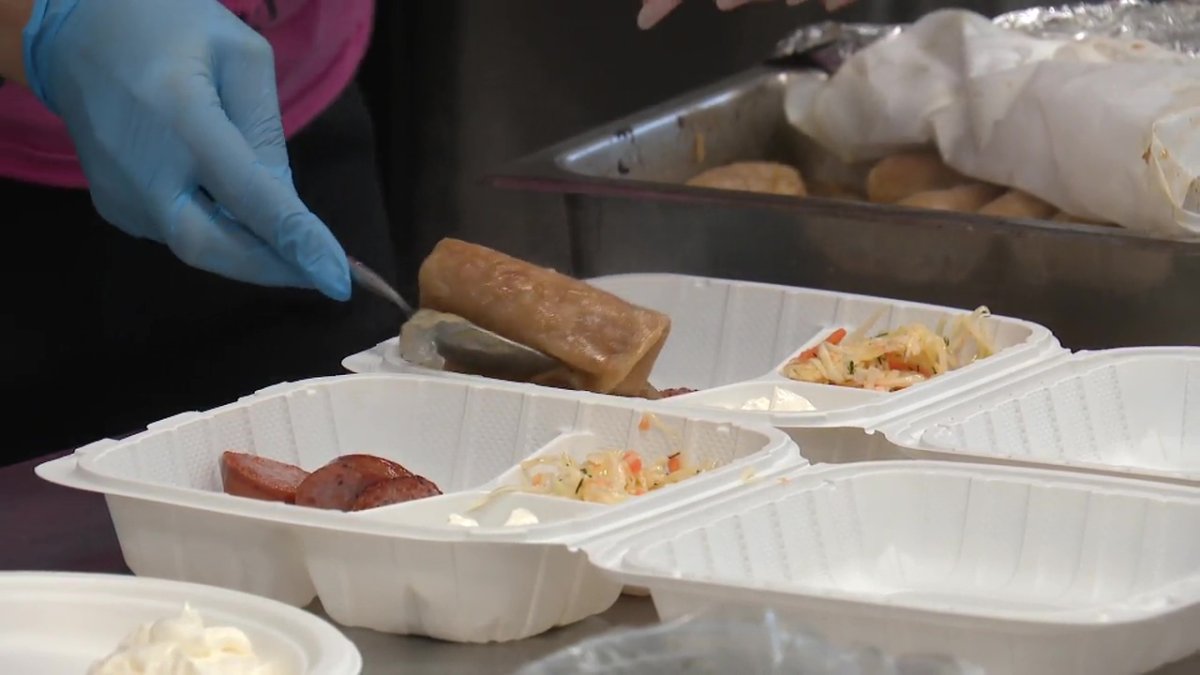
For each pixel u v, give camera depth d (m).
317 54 2.80
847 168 2.98
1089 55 2.64
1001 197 2.60
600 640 1.15
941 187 2.74
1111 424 1.92
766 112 3.08
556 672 1.11
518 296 1.99
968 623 1.18
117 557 1.65
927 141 2.77
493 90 3.87
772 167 2.87
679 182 2.92
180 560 1.52
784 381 1.93
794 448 1.59
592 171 2.75
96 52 1.95
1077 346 2.25
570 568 1.41
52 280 2.54
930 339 2.01
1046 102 2.46
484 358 1.98
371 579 1.42
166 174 1.94
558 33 3.82
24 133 2.43
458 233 3.96
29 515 1.76
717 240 2.49
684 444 1.70
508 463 1.80
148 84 1.92
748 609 1.20
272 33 2.73
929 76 2.75
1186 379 1.95
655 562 1.36
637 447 1.73
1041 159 2.51
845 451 1.75
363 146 2.96
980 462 1.61
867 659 1.12
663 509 1.44
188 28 1.96
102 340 2.61
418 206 3.98
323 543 1.43
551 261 3.81
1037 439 1.84
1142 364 1.95
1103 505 1.48
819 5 3.70
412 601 1.42
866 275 2.39
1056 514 1.50
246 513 1.45
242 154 1.91
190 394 2.72
